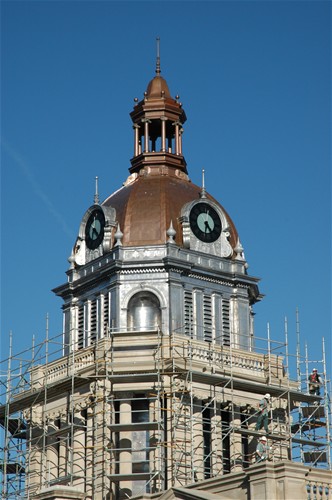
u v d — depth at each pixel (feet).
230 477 280.72
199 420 339.77
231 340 369.09
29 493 351.25
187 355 345.31
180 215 373.61
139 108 396.37
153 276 363.76
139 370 341.82
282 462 271.49
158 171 387.96
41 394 355.97
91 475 340.39
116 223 372.99
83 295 376.07
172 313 359.87
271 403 344.69
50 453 356.59
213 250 374.43
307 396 355.77
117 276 364.38
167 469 334.03
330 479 275.39
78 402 349.20
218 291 371.56
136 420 346.95
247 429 345.51
